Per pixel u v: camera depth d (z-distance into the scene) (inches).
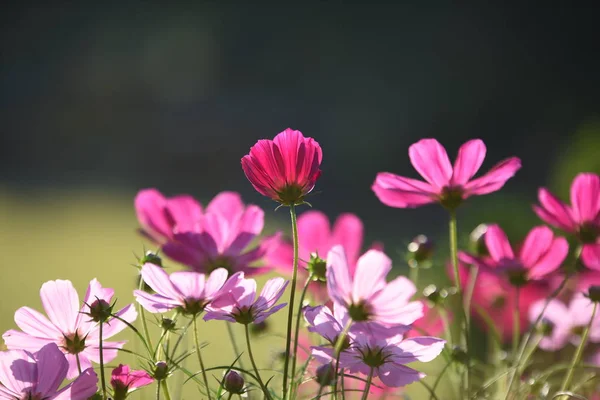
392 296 45.3
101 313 45.3
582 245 52.4
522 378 54.1
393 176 50.9
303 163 47.0
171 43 790.5
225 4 812.6
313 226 56.2
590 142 136.0
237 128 632.4
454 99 664.4
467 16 706.2
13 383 45.0
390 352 46.6
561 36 657.0
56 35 824.9
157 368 45.9
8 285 189.2
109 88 716.0
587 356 56.3
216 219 51.5
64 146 604.1
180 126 635.5
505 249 53.1
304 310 46.5
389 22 759.1
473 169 50.5
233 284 46.5
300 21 791.1
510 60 662.5
